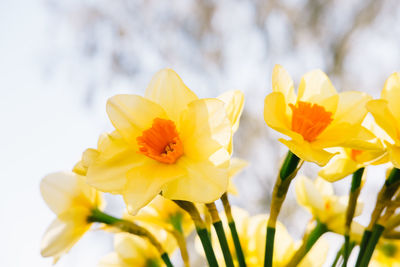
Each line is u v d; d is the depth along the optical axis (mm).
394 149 587
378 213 604
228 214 622
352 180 623
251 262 665
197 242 691
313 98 627
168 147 611
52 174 663
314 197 666
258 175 3137
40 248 646
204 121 605
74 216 654
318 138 608
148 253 679
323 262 665
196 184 593
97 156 611
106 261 681
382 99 593
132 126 616
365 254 604
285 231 673
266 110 597
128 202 587
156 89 630
